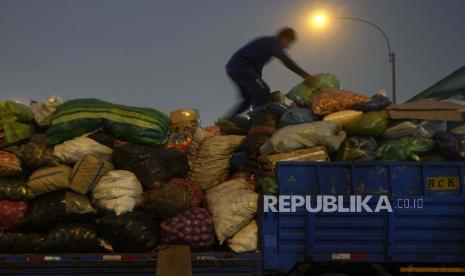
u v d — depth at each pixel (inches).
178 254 209.5
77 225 220.7
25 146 232.8
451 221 222.2
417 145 234.4
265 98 289.7
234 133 275.9
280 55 280.5
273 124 250.1
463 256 221.9
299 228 218.4
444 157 237.3
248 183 239.6
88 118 235.5
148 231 218.4
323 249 217.8
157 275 204.4
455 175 224.1
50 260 211.5
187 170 251.8
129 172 227.9
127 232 215.0
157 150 237.0
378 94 244.2
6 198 221.0
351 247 218.5
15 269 211.0
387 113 237.6
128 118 235.8
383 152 235.1
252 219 224.4
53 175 222.2
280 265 217.2
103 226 216.4
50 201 221.3
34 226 219.3
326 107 240.5
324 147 229.0
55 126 235.5
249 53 289.3
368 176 222.1
